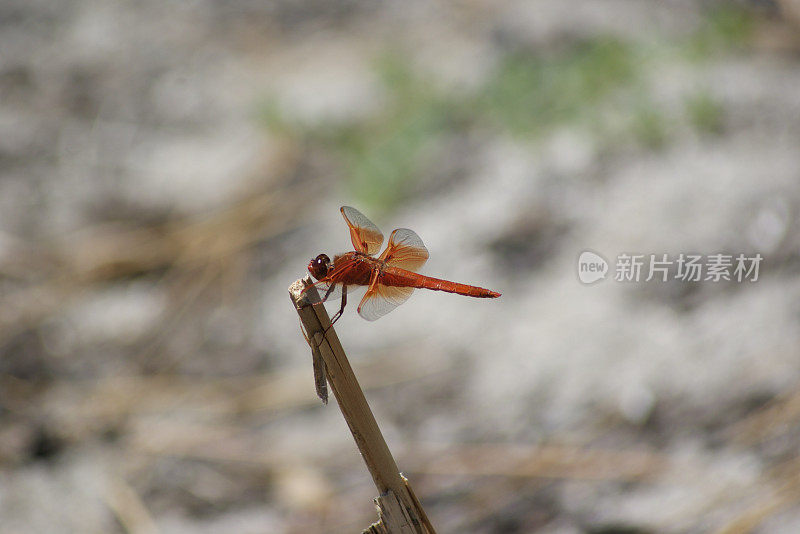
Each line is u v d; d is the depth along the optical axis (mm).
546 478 3029
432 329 3797
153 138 5590
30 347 4094
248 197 4918
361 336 3865
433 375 3570
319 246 4438
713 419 3029
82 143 5582
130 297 4383
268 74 5977
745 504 2965
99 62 6344
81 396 3777
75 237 4816
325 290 2793
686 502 2980
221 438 3480
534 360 3457
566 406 3227
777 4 4887
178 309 4250
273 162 5152
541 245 3982
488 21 5781
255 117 5605
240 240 4621
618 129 4309
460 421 3320
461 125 4871
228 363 3896
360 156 4898
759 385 3033
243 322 4102
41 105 5980
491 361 3535
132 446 3479
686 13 5031
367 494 3096
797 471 2971
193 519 3125
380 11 6500
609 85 4566
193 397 3719
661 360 3217
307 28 6488
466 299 3865
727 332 3201
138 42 6512
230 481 3262
